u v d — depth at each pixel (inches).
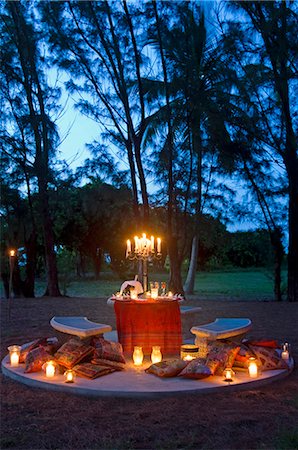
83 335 238.5
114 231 1159.0
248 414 180.5
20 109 722.8
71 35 681.0
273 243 721.6
